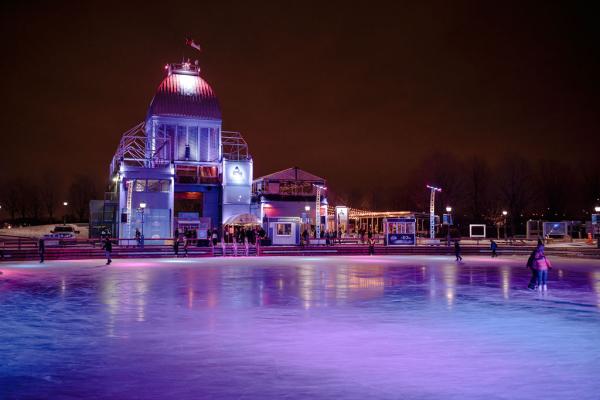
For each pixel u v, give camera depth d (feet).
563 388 23.77
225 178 211.20
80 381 24.95
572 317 43.86
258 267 104.01
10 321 41.75
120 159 201.98
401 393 23.03
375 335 36.01
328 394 22.89
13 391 23.41
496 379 25.18
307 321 41.63
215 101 228.43
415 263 117.60
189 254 145.38
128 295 58.65
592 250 154.40
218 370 26.89
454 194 295.28
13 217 393.50
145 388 23.80
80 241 156.46
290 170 208.64
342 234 212.23
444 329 38.27
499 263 118.01
